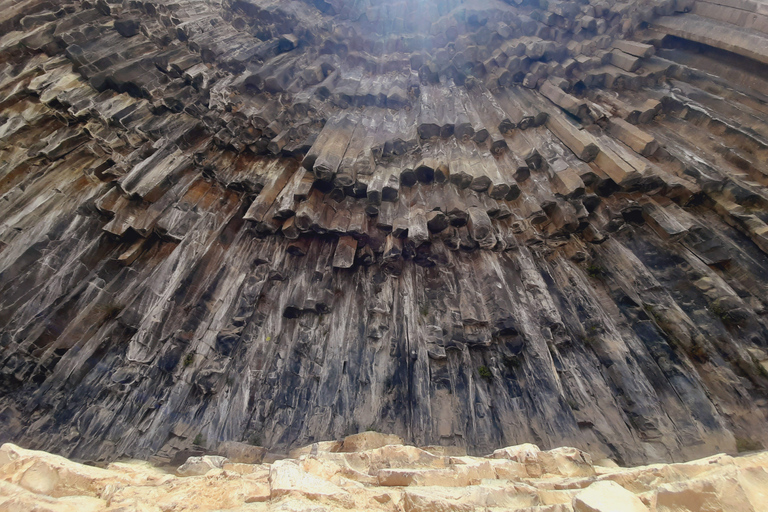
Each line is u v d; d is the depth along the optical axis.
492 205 8.38
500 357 7.34
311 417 7.12
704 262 7.83
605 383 7.19
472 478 4.24
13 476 3.92
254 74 8.97
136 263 8.90
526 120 9.34
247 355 7.89
